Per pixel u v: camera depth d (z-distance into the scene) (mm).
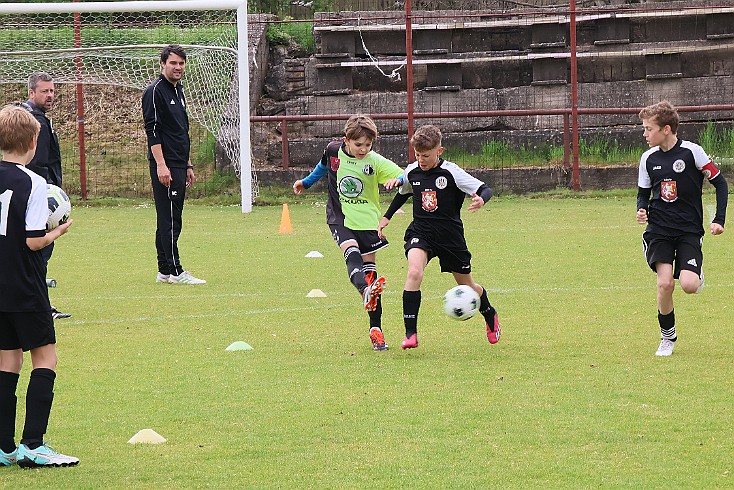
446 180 16797
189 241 33094
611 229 33719
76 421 13172
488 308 17375
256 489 10500
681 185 16500
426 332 18938
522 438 12141
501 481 10594
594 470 10914
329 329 19328
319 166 18844
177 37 49625
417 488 10438
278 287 24375
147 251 31203
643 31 53375
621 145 48250
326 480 10727
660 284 16375
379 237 18234
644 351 16953
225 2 40875
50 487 10641
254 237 33906
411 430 12547
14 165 11500
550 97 51938
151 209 42875
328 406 13742
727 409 13281
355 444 12016
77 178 47094
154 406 13883
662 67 51719
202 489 10531
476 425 12719
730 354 16656
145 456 11672
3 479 10914
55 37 49000
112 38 49531
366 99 52656
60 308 21922
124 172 47625
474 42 54812
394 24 54625
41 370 11531
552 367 15875
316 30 54688
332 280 25297
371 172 18016
